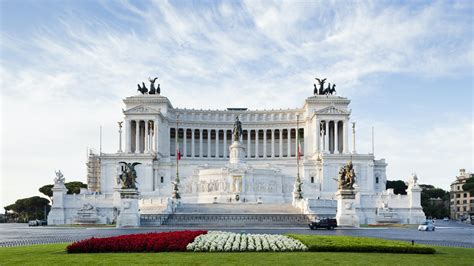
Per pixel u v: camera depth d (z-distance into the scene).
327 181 178.00
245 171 153.38
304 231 76.75
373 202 139.50
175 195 129.25
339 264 35.03
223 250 44.06
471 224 150.75
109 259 38.00
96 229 91.81
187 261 36.50
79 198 138.50
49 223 135.25
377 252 43.66
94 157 197.38
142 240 45.28
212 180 155.75
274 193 157.25
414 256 40.72
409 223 137.88
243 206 119.25
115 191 136.50
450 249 48.09
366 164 178.12
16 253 43.53
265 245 45.41
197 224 94.56
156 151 190.88
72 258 38.91
